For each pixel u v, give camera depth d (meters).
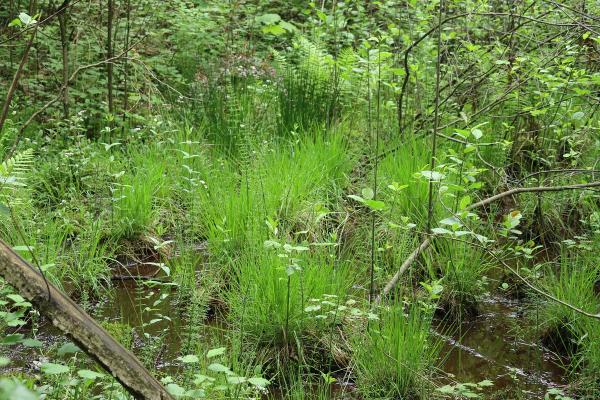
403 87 5.88
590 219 5.00
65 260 4.44
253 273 3.91
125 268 4.73
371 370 3.53
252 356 3.48
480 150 6.09
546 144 6.07
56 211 4.78
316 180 5.61
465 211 3.49
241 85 7.30
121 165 5.70
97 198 5.12
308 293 3.83
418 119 6.50
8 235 4.34
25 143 5.68
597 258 4.61
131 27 8.45
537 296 4.44
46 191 5.40
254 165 5.43
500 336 4.25
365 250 4.77
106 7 8.30
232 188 5.14
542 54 5.79
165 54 8.34
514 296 4.76
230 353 3.55
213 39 8.62
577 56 5.70
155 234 5.11
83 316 1.84
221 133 6.26
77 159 5.53
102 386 3.12
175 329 3.95
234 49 8.87
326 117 6.63
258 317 3.79
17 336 1.99
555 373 3.88
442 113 6.02
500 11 6.64
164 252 4.94
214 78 7.52
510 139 6.21
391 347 3.56
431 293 3.62
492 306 4.62
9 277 1.76
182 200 5.62
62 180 5.45
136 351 3.69
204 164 5.81
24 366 3.39
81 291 4.35
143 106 7.13
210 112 6.58
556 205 5.43
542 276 4.74
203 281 4.34
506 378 3.80
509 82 5.98
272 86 7.11
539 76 5.10
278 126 6.52
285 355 3.69
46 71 7.64
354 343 3.73
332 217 5.35
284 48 9.53
